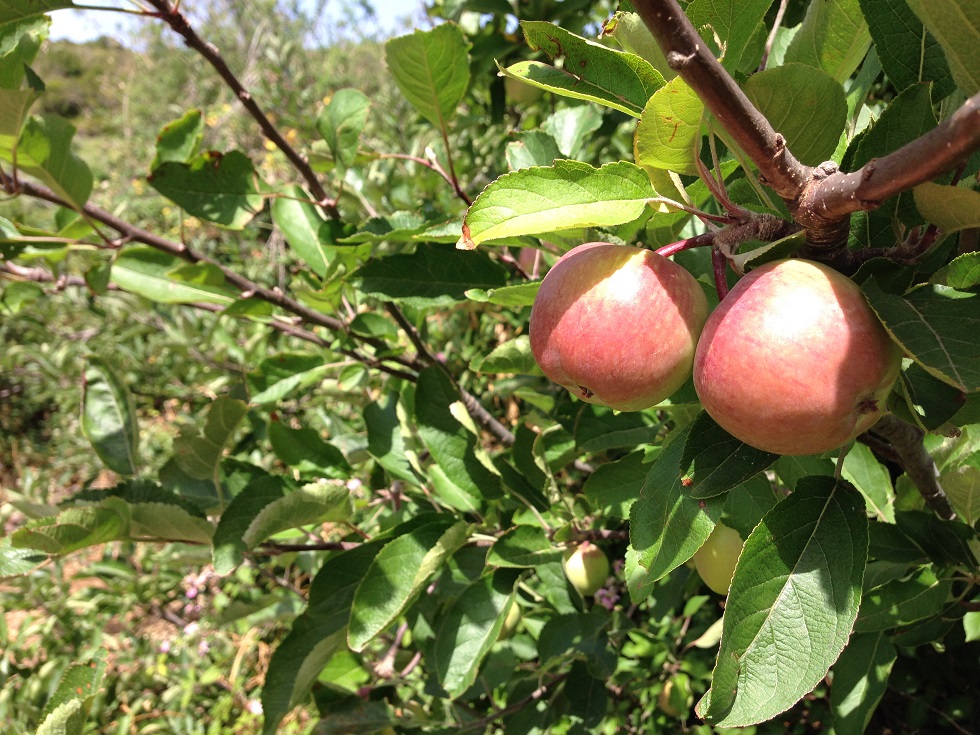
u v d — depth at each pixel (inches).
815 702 25.8
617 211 9.5
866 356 8.4
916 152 7.1
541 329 10.7
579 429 17.4
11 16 14.9
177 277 21.1
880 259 9.1
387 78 88.0
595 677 18.9
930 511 15.1
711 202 15.4
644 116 9.2
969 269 9.2
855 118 13.3
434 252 18.8
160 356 67.2
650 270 10.2
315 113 66.4
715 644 26.2
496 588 16.5
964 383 7.4
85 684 17.6
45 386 80.4
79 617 41.4
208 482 18.8
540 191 9.4
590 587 19.6
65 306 60.9
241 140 109.3
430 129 44.4
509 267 23.0
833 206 8.2
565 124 22.1
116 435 18.2
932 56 10.3
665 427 17.6
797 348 8.4
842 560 9.6
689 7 9.9
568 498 19.3
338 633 16.7
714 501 10.7
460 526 16.1
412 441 20.9
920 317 8.2
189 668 40.3
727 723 8.9
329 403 50.4
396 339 22.5
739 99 7.8
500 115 31.3
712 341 9.1
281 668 16.5
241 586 42.8
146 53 162.7
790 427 8.7
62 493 70.0
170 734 37.4
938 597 13.7
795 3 19.7
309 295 21.1
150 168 19.4
